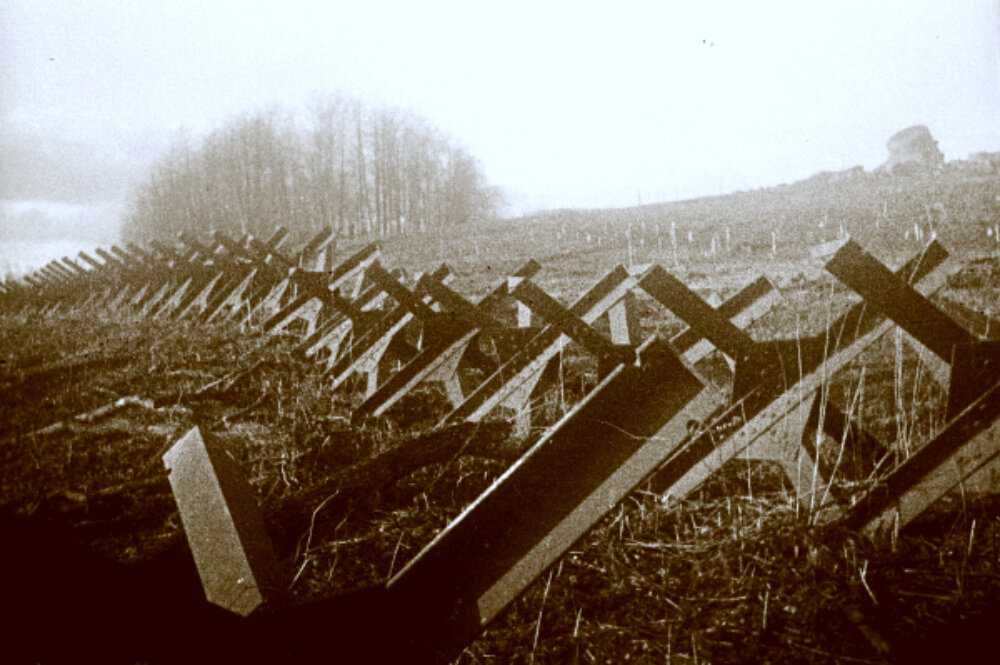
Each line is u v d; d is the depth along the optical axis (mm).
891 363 6246
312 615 1747
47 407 7324
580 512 1858
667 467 3660
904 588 2586
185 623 1480
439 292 6809
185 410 6781
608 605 2799
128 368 9289
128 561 2535
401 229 69062
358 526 3854
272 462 5023
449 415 5781
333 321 9633
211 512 1944
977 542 2783
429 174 75125
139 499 4312
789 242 23250
